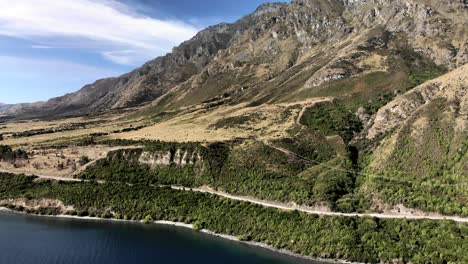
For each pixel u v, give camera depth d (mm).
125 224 163750
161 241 145125
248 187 171250
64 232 152500
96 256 130625
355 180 164500
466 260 114812
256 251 137250
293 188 161750
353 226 136375
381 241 128375
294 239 138875
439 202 136625
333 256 129375
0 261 124750
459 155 151500
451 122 167000
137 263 126188
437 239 123562
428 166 154875
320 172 172250
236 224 153375
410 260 121875
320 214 144875
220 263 126938
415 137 169500
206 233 154500
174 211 168625
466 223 125312
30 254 130500
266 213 152375
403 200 141625
